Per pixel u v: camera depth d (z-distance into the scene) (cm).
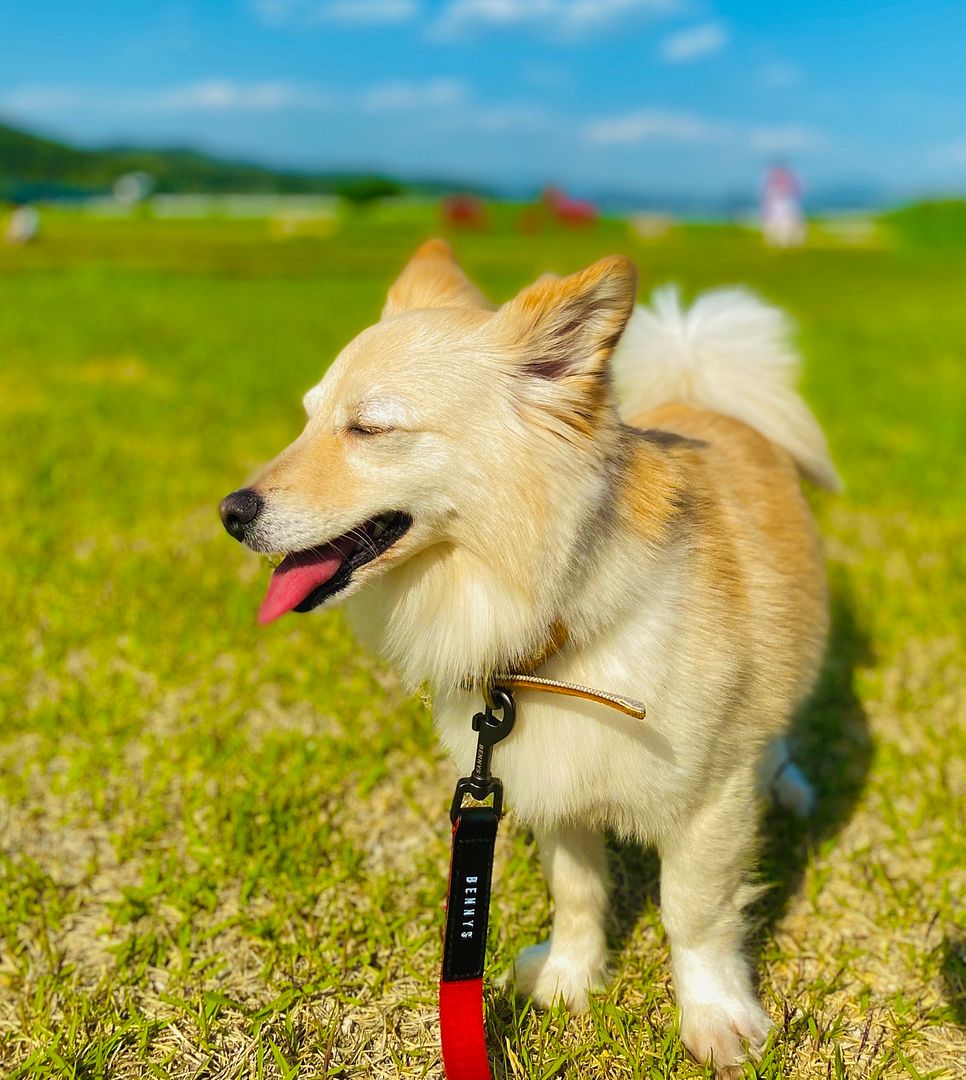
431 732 93
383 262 614
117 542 134
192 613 112
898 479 159
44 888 75
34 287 417
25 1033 64
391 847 80
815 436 87
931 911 73
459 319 62
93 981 68
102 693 98
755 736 63
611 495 58
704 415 81
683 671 58
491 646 58
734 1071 61
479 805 59
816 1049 62
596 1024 63
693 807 61
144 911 73
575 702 57
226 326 323
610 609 57
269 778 87
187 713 96
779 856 79
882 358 282
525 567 56
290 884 75
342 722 95
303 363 255
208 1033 64
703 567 61
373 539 60
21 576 121
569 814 61
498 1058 62
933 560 129
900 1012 64
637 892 77
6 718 94
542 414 57
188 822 81
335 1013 65
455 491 58
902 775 87
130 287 430
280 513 58
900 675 103
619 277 56
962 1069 61
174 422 191
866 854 78
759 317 88
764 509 71
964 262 717
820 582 76
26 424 187
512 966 69
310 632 110
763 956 69
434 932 71
